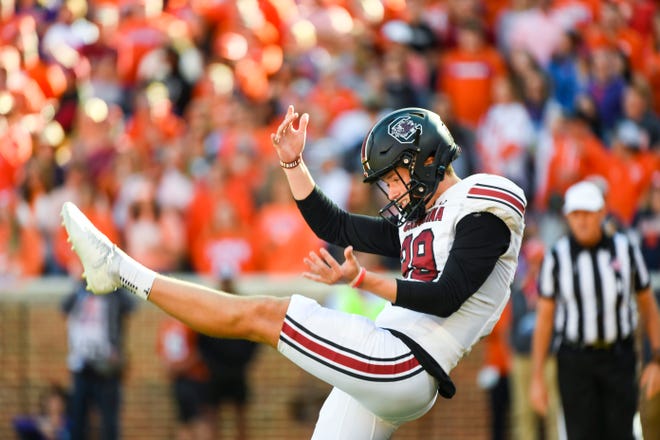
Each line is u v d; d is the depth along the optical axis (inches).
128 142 1572.3
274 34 1813.5
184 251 1411.2
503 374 1198.3
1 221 1462.8
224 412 1244.5
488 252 607.8
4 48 1796.3
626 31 1745.8
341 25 1797.5
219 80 1678.2
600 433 941.2
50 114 1743.4
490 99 1606.8
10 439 1312.7
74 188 1472.7
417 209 639.8
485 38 1710.1
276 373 1270.9
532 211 1439.5
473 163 1482.5
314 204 684.7
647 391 900.0
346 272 581.0
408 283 591.2
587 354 930.1
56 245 1440.7
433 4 1772.9
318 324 622.8
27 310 1321.4
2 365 1321.4
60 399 1256.2
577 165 1444.4
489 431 1243.8
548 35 1684.3
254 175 1449.3
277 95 1610.5
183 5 1855.3
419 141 629.3
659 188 1320.1
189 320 625.0
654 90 1706.4
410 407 628.7
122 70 1732.3
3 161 1599.4
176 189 1456.7
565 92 1596.9
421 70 1625.2
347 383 620.7
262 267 1380.4
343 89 1599.4
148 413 1278.3
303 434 1267.2
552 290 939.3
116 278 631.2
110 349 1214.3
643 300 927.0
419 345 624.4
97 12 1857.8
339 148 1467.8
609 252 925.8
